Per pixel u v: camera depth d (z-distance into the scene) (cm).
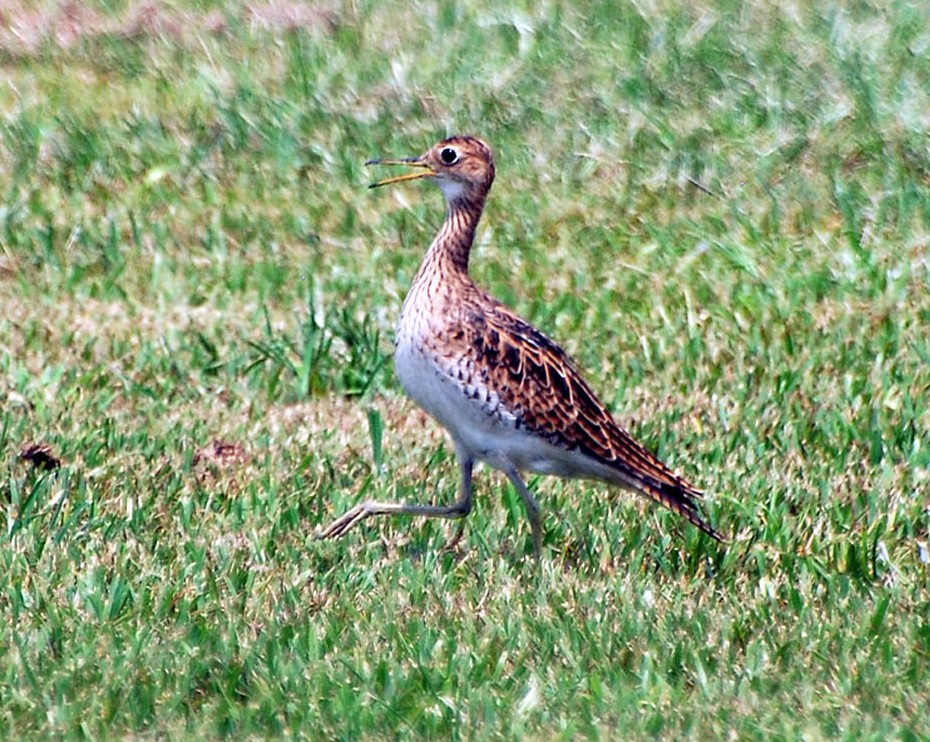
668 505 1044
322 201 1708
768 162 1780
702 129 1839
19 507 1115
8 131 1811
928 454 1212
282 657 926
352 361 1382
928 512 1132
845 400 1323
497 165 1783
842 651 934
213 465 1198
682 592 1010
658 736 859
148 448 1223
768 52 2000
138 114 1859
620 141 1823
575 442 1032
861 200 1717
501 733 861
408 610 989
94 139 1798
